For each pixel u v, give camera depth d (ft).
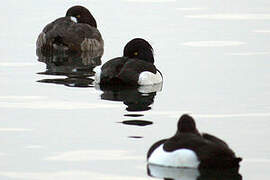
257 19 88.07
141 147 45.50
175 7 95.30
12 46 78.02
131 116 52.31
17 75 65.72
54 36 78.64
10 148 45.39
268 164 42.27
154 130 48.93
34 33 83.56
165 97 57.62
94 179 40.27
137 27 84.79
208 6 95.81
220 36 80.07
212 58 70.69
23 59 72.74
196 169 39.83
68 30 79.56
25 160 43.32
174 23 86.48
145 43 65.87
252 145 45.55
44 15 91.30
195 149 39.75
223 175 39.93
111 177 40.47
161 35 80.74
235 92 58.44
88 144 46.11
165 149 40.60
